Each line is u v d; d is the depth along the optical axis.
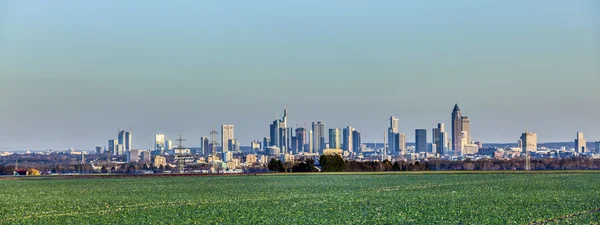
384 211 105.19
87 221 95.50
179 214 103.56
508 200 124.00
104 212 108.31
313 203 122.12
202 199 135.62
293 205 118.06
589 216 94.75
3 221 96.56
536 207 109.12
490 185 176.25
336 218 95.62
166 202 128.50
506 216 96.12
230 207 115.38
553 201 120.62
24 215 105.69
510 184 179.38
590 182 184.38
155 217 99.25
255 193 154.12
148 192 161.00
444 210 105.69
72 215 104.12
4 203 130.00
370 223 89.50
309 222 91.25
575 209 105.19
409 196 138.38
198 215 101.56
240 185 190.00
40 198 143.50
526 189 157.38
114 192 162.50
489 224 87.75
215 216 99.94
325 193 151.62
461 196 136.50
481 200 125.00
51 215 104.88
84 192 163.38
